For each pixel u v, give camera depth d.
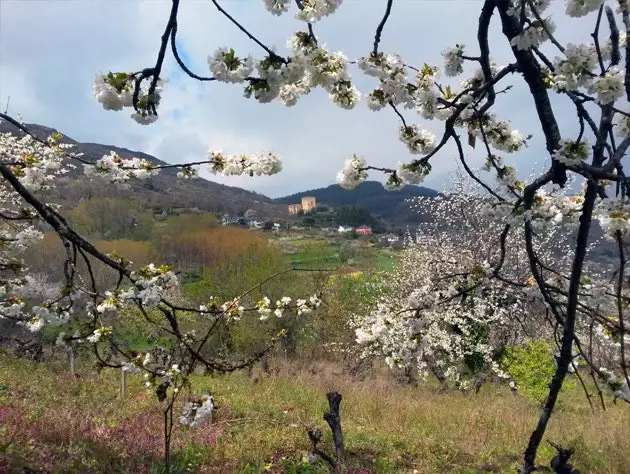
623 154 2.35
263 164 3.58
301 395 10.75
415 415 9.39
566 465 3.35
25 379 9.94
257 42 2.67
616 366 3.51
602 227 2.40
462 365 14.85
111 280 12.31
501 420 9.22
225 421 7.73
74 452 5.48
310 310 4.72
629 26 2.54
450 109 3.54
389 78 3.04
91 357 12.25
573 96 2.47
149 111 2.84
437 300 3.88
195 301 17.72
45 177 3.53
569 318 2.68
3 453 5.00
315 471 5.70
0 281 4.16
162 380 3.85
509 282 3.57
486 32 2.76
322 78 2.92
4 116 3.04
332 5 2.69
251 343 17.23
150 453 5.80
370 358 16.12
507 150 3.60
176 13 2.46
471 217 14.42
